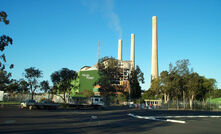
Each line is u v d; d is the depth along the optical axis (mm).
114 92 68938
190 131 13445
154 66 98125
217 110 59219
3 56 9102
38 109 35594
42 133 10781
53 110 34531
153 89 74625
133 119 21266
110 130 12859
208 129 14773
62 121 17281
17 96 65438
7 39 9133
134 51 114938
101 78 67250
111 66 66938
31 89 51906
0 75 30828
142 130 13367
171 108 62156
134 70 74188
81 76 89625
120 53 119875
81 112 31750
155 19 101562
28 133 10602
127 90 73312
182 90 66938
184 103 63812
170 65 64438
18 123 14562
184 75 63094
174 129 14211
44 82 51125
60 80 47688
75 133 11234
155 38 100312
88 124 15828
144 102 70375
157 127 15117
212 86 76812
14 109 31734
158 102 67188
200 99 84000
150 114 30047
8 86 56906
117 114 28938
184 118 24406
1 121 15422
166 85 64250
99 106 48625
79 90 87438
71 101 50281
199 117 27094
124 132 12203
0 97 49312
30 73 50750
